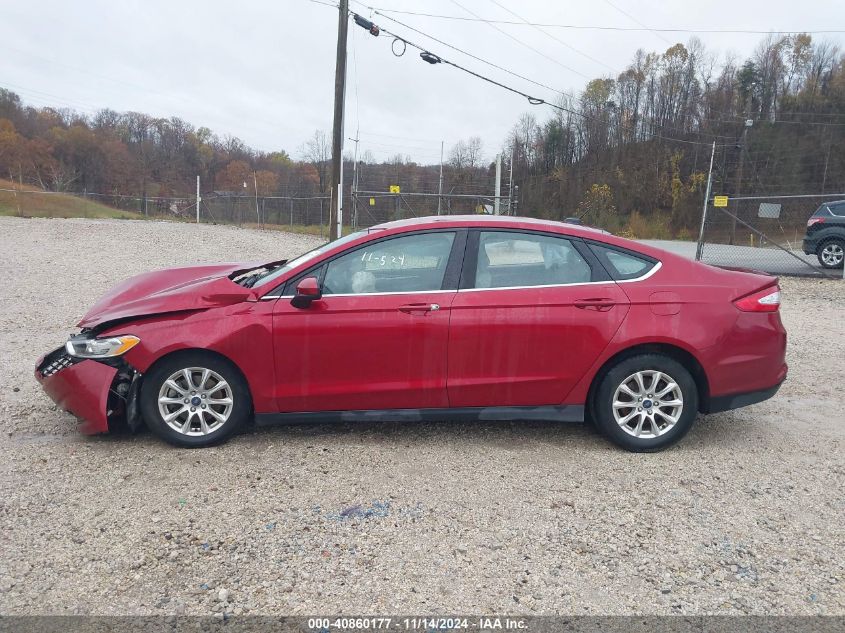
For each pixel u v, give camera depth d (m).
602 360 4.33
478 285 4.39
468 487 3.92
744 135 58.28
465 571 3.07
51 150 63.44
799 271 15.54
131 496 3.77
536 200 65.12
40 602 2.81
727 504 3.75
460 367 4.35
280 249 18.48
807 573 3.07
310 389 4.36
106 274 12.39
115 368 4.33
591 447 4.58
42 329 8.02
